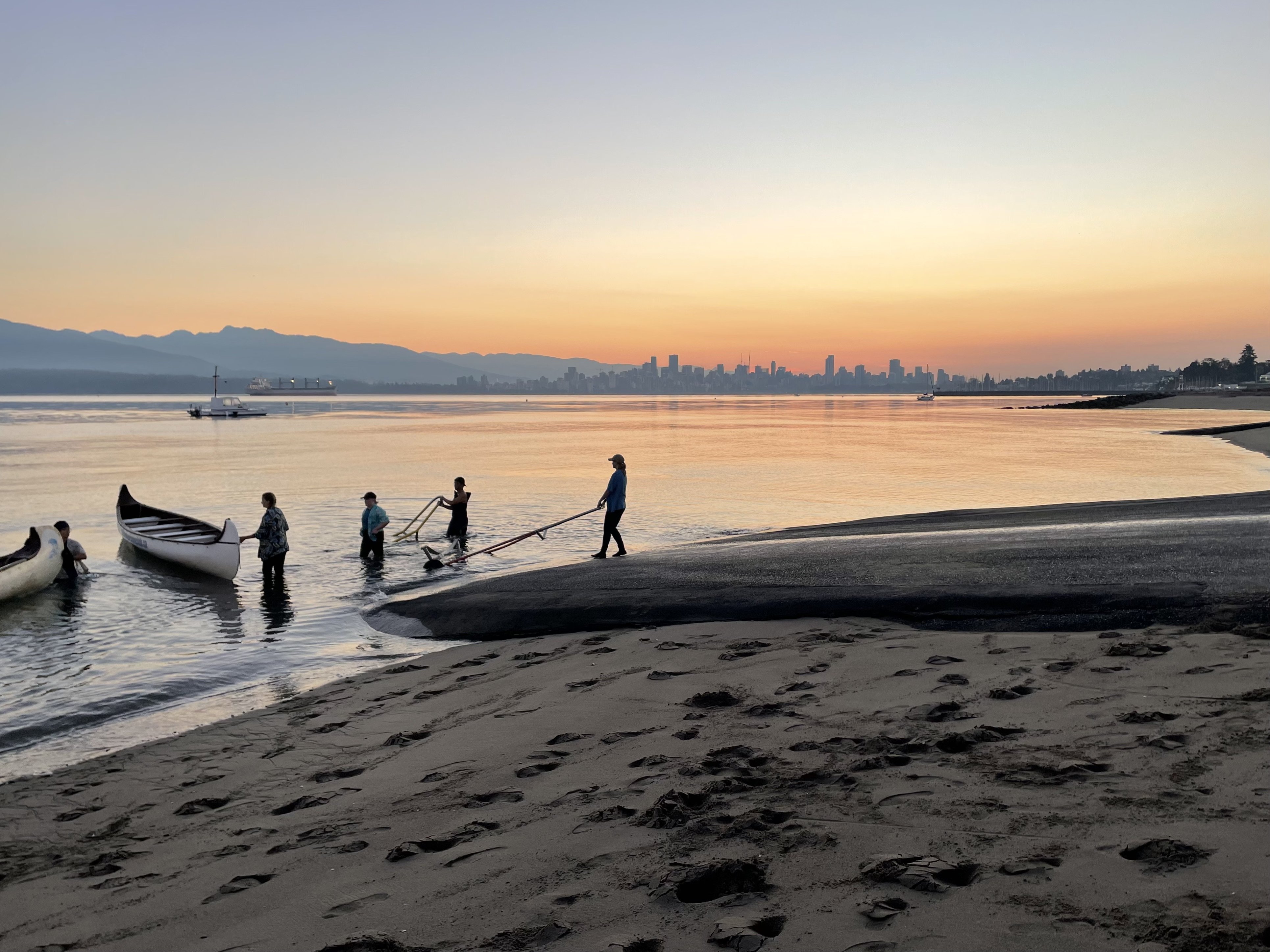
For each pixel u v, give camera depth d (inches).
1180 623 326.3
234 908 170.4
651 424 4434.1
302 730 323.6
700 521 997.8
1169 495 1190.9
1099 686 254.8
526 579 593.3
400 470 1722.4
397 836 199.8
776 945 125.7
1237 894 125.3
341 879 177.0
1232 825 149.3
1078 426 3966.5
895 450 2288.4
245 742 314.5
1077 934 119.6
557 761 243.1
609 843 175.8
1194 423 4005.9
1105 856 143.3
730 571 538.3
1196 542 487.8
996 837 156.6
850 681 293.3
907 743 223.3
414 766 259.9
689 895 147.6
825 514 1057.5
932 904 133.3
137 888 191.0
